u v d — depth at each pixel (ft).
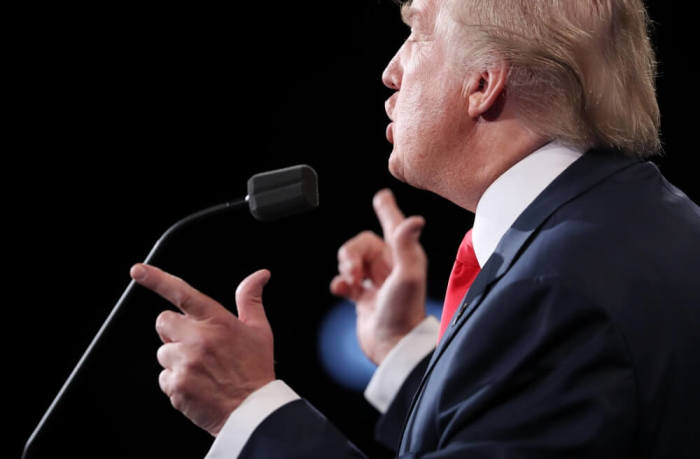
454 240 28.35
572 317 7.33
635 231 7.96
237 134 30.32
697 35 26.09
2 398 28.60
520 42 8.63
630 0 9.07
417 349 14.40
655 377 7.20
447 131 9.09
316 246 29.53
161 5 30.01
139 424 28.50
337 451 8.28
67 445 28.37
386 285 14.60
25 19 29.55
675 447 7.24
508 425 7.20
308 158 29.68
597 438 6.93
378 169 29.22
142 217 30.27
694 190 26.68
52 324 29.35
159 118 30.45
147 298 29.53
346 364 28.73
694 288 7.72
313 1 29.19
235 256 29.78
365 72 29.32
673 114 26.68
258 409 8.50
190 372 8.51
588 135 8.76
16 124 29.78
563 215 8.25
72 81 30.01
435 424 7.79
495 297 7.82
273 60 29.84
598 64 8.68
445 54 9.11
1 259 29.50
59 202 29.94
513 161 8.91
